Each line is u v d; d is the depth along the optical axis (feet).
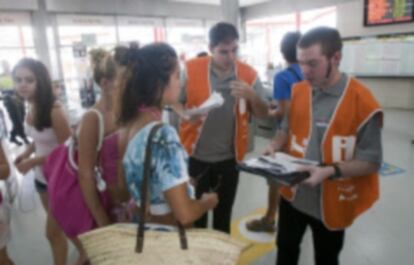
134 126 3.23
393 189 10.92
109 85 4.06
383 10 23.36
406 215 9.21
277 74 6.97
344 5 25.80
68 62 26.91
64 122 5.81
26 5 23.88
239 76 6.18
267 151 4.90
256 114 6.17
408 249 7.68
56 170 4.60
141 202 3.04
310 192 4.45
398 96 24.09
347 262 7.25
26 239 8.59
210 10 34.50
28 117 6.06
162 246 3.10
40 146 6.00
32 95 5.57
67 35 26.73
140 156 3.08
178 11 32.48
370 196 4.19
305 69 3.96
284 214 4.93
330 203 4.21
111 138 4.13
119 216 4.17
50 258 7.72
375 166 3.93
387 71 23.89
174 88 3.26
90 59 4.31
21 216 9.92
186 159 3.18
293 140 4.65
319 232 4.62
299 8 29.30
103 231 3.25
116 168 4.13
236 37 5.81
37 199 11.10
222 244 3.23
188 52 34.35
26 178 12.94
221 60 5.88
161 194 3.12
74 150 4.58
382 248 7.74
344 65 25.58
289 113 4.77
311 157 4.34
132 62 3.16
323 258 4.77
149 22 31.07
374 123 3.84
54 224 6.15
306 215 4.68
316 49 3.81
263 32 35.29
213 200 3.60
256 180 11.96
